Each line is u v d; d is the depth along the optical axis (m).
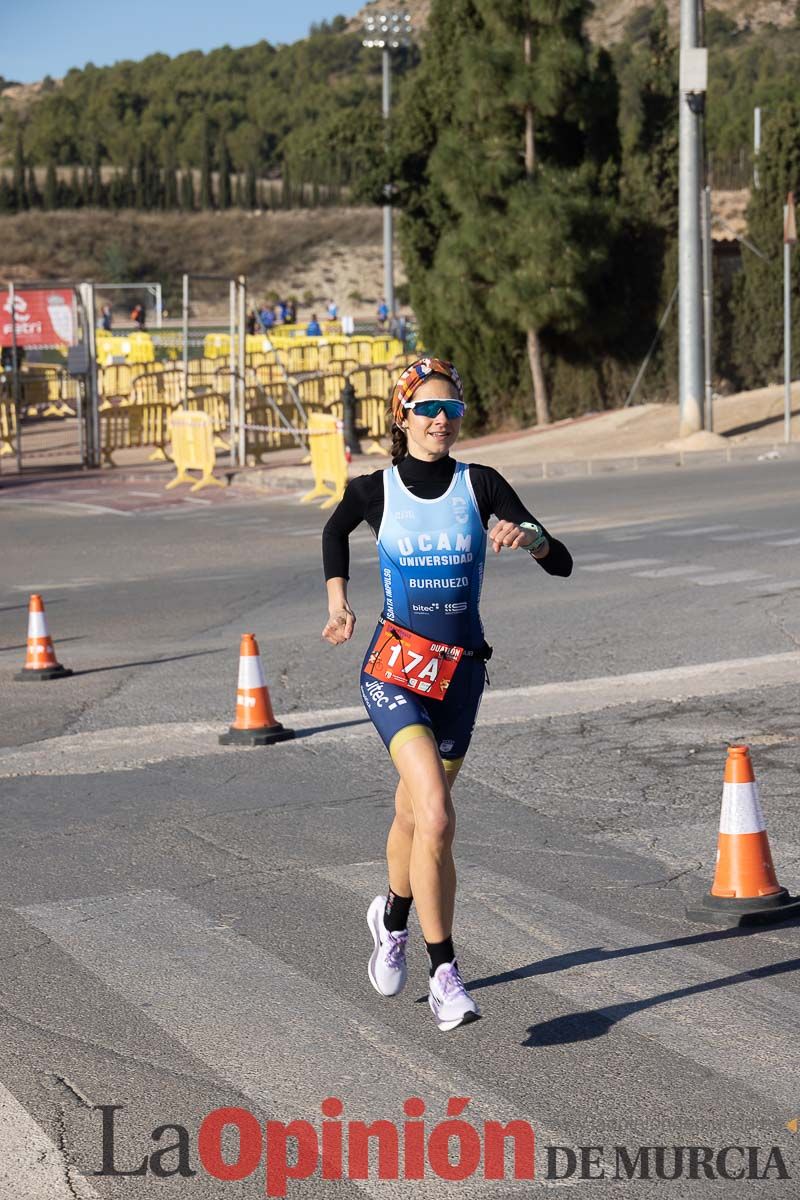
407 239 41.03
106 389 48.50
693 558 18.52
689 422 32.34
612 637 14.27
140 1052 5.71
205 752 10.86
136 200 158.50
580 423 37.00
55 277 137.25
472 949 6.78
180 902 7.55
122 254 136.25
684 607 15.55
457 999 5.64
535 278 36.34
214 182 186.38
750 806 7.20
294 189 168.62
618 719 11.25
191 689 13.09
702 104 31.08
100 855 8.42
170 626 16.45
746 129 129.00
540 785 9.59
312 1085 5.40
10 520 28.97
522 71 36.22
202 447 33.41
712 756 10.15
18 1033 5.93
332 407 40.28
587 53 37.00
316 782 9.91
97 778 10.27
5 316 38.97
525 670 13.07
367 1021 5.99
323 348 47.97
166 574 20.66
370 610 16.72
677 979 6.36
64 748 11.14
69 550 23.89
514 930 7.01
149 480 35.69
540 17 35.97
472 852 8.23
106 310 87.56
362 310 129.38
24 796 9.85
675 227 38.25
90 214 151.25
